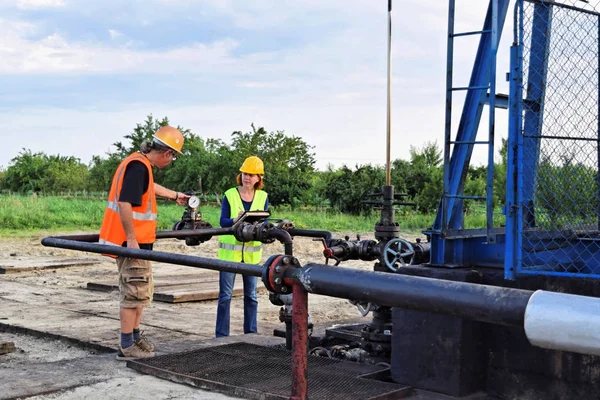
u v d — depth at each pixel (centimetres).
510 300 209
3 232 2344
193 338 732
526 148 426
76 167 5669
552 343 197
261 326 790
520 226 400
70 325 784
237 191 697
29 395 425
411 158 3634
